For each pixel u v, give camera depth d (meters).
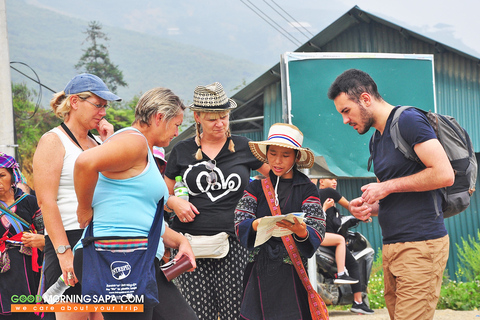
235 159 4.04
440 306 7.25
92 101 3.28
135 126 2.77
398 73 7.02
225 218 3.92
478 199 10.46
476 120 10.15
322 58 6.71
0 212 4.26
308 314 3.37
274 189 3.48
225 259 3.90
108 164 2.45
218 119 3.91
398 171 3.39
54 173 3.15
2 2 7.66
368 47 10.66
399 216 3.38
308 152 3.35
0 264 4.17
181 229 3.99
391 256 3.43
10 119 7.56
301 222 3.06
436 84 10.25
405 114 3.34
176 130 2.82
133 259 2.55
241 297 3.84
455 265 10.44
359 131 3.58
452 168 3.34
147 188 2.62
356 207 3.68
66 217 3.19
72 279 3.02
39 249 4.36
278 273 3.35
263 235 3.05
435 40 10.03
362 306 6.59
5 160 4.26
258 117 10.27
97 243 2.55
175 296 2.87
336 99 3.58
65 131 3.29
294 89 6.62
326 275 6.65
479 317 6.00
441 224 3.36
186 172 3.99
